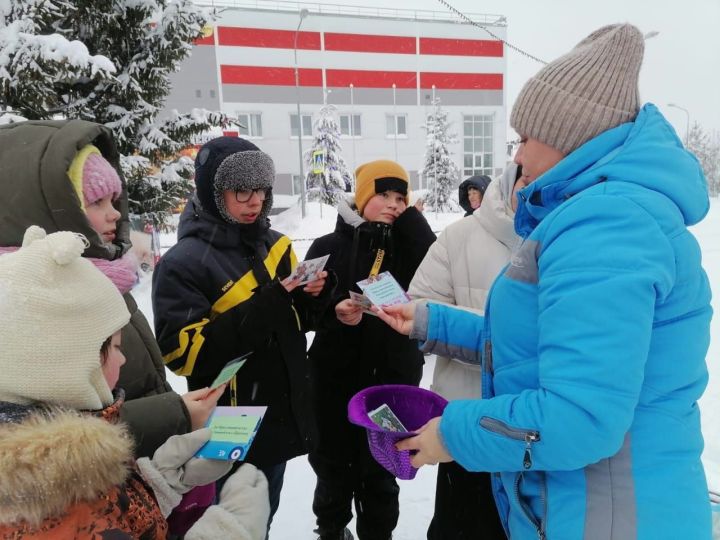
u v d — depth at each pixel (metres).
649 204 0.84
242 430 1.16
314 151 27.39
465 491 1.43
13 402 0.81
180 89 32.94
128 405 1.21
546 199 1.01
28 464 0.69
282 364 1.81
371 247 2.29
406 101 38.88
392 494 2.16
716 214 18.31
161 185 9.12
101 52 8.10
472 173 41.78
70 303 0.81
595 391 0.78
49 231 1.24
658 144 0.89
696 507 0.91
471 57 40.12
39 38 5.53
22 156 1.22
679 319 0.90
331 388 2.19
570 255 0.84
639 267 0.79
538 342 0.91
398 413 1.48
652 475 0.89
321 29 35.78
